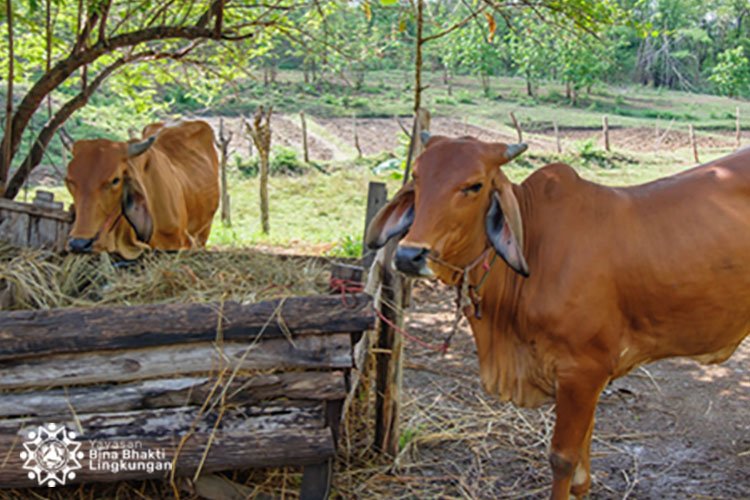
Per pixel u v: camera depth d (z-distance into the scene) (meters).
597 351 3.05
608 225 3.07
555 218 3.10
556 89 36.28
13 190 5.80
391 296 3.68
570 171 3.19
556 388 3.13
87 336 2.84
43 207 4.21
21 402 2.88
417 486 3.59
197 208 6.06
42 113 18.72
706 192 3.15
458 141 2.95
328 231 11.59
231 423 2.97
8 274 3.31
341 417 3.13
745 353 5.57
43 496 3.17
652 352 3.23
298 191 15.26
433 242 2.81
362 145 21.28
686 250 3.04
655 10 37.06
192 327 2.90
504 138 23.19
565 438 3.12
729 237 3.08
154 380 2.95
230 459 2.96
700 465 3.88
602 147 22.19
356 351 3.36
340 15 9.02
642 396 4.77
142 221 4.59
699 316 3.12
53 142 17.64
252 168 17.12
